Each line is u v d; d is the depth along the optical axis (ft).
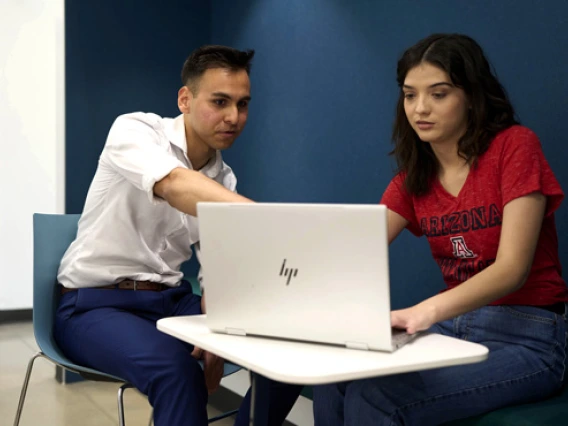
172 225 7.40
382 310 4.13
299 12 11.07
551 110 7.41
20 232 17.70
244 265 4.50
